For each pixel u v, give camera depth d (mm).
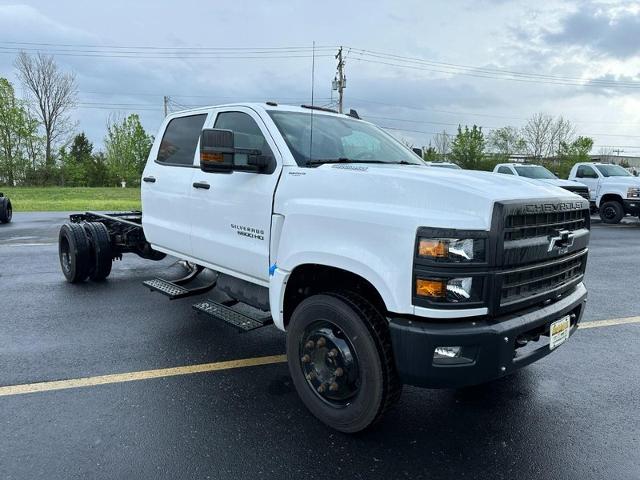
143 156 69938
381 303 3051
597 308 6133
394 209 2818
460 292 2627
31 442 2959
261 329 5086
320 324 3174
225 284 4477
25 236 11961
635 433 3197
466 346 2650
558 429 3236
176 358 4301
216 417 3301
